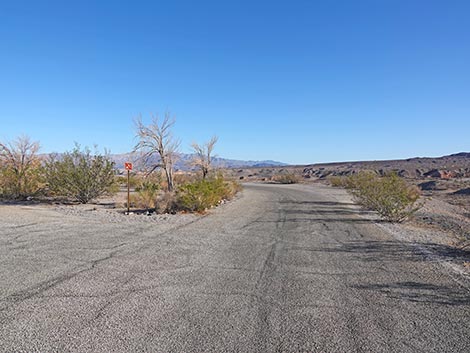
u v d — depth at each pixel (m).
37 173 23.11
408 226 13.37
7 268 7.00
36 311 4.88
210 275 6.62
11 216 14.90
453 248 9.18
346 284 6.14
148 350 3.87
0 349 3.87
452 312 4.94
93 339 4.10
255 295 5.57
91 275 6.55
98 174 21.56
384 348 3.95
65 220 13.92
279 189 40.50
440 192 35.84
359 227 12.68
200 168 34.97
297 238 10.44
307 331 4.34
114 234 10.88
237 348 3.93
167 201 17.44
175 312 4.88
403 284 6.14
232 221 14.02
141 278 6.39
